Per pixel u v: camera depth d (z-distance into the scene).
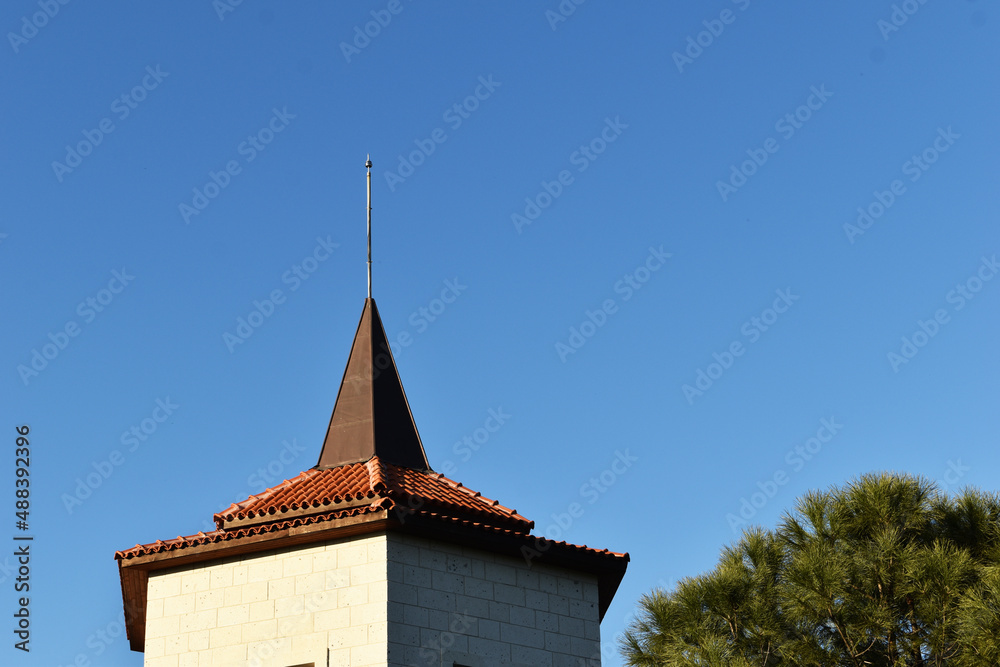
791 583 23.44
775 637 22.86
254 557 19.44
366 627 18.33
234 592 19.27
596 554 20.56
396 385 23.02
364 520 18.72
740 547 25.17
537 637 19.69
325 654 18.34
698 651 22.61
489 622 19.30
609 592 21.59
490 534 19.53
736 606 23.28
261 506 20.17
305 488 20.64
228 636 18.97
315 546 19.20
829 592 22.66
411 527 18.89
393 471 21.22
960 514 24.55
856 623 22.67
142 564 19.66
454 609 19.05
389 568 18.66
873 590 22.95
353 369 23.09
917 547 24.03
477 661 18.88
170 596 19.58
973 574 22.95
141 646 22.38
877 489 24.55
